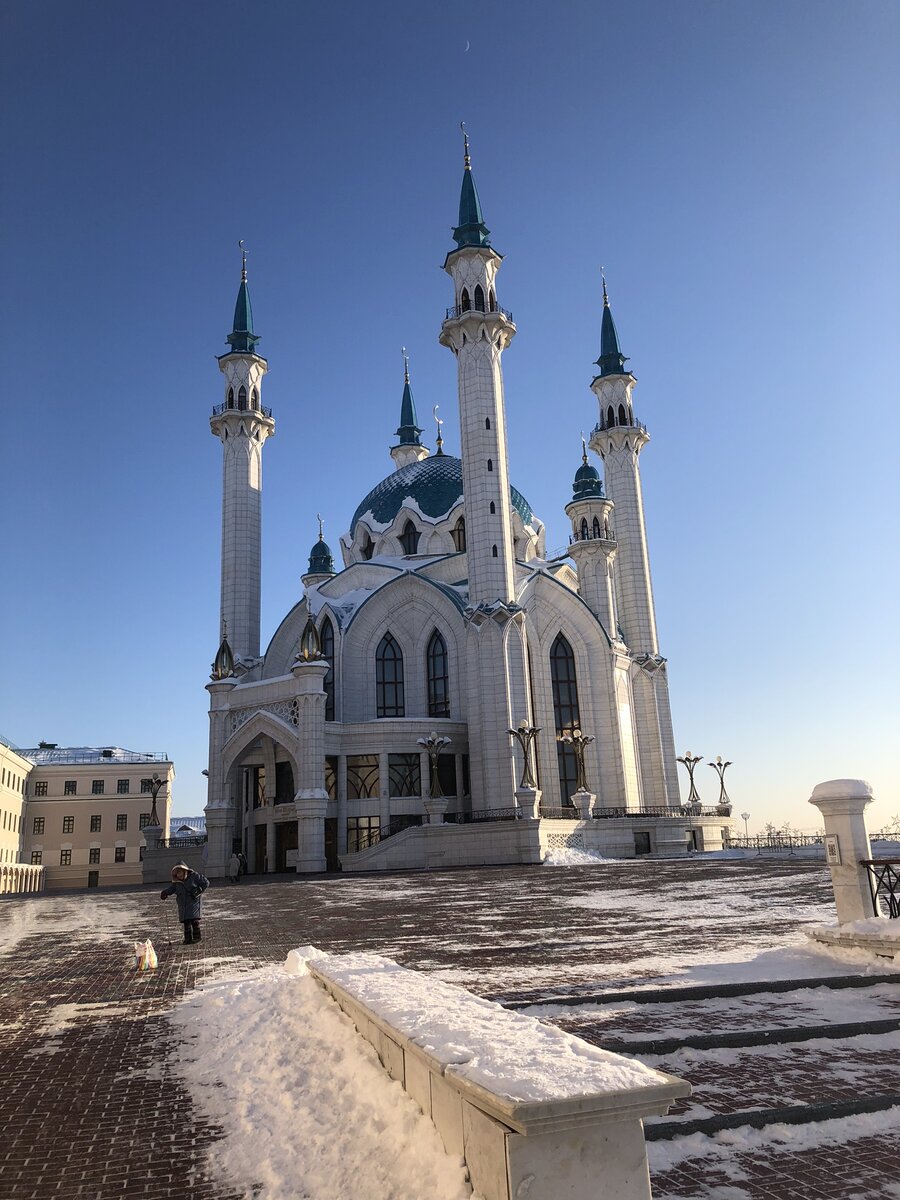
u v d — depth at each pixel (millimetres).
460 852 56188
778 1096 8422
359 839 63281
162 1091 9320
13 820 94375
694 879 36281
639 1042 9945
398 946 18750
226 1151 7586
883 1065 9336
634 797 74312
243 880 51969
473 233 72812
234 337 80875
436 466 88750
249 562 76062
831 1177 6797
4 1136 8102
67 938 23109
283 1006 11734
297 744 59219
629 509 83562
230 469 77688
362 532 88188
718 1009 11680
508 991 12984
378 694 71875
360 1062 8547
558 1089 5008
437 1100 6379
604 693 73875
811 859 53219
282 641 79500
